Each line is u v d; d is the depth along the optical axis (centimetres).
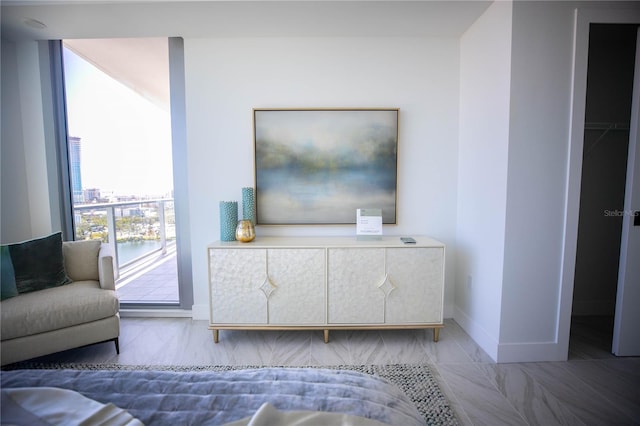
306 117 230
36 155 238
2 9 186
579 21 169
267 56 230
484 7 190
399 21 206
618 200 243
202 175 237
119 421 70
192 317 246
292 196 235
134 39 258
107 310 188
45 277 193
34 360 186
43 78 234
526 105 173
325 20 204
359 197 236
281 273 201
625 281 184
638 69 176
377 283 202
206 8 187
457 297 240
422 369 175
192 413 74
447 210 240
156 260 387
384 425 70
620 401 149
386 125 231
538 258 180
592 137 238
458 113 235
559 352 183
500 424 134
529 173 176
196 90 232
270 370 95
